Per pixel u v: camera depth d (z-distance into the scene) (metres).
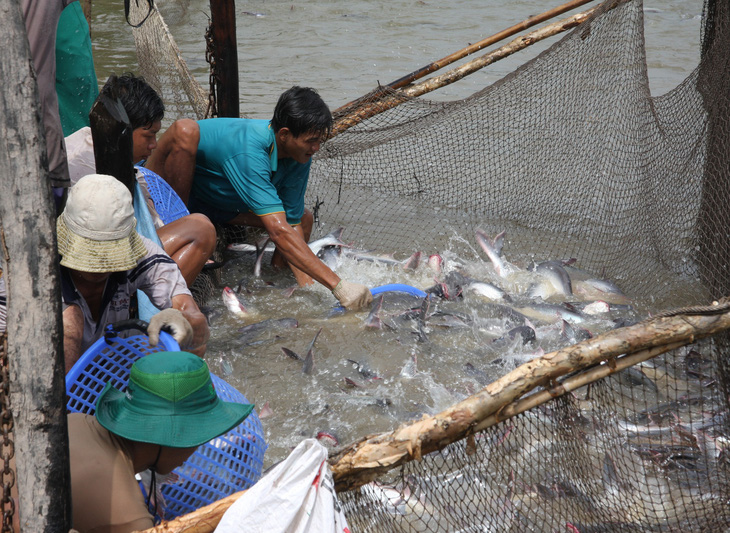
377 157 5.91
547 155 5.26
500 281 4.53
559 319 3.92
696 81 4.36
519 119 5.22
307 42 10.95
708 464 2.42
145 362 1.96
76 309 2.58
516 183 5.46
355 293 4.04
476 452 2.04
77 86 4.31
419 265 4.75
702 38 4.47
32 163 1.48
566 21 4.82
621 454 2.34
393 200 5.79
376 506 2.11
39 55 2.88
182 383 1.93
